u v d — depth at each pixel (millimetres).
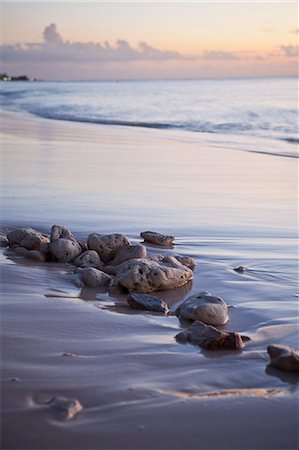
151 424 2943
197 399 3246
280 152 17078
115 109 39156
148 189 10617
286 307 5090
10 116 31406
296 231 7887
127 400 3174
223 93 63594
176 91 71875
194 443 2812
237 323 4719
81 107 41688
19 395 3156
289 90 70625
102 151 16266
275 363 3775
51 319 4441
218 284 5746
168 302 5211
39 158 14312
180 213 8781
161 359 3824
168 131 24078
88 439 2781
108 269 5930
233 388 3439
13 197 9500
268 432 2939
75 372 3502
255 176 12508
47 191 10078
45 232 7453
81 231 7543
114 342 4074
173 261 6043
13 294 5023
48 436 2783
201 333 4172
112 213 8602
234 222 8328
